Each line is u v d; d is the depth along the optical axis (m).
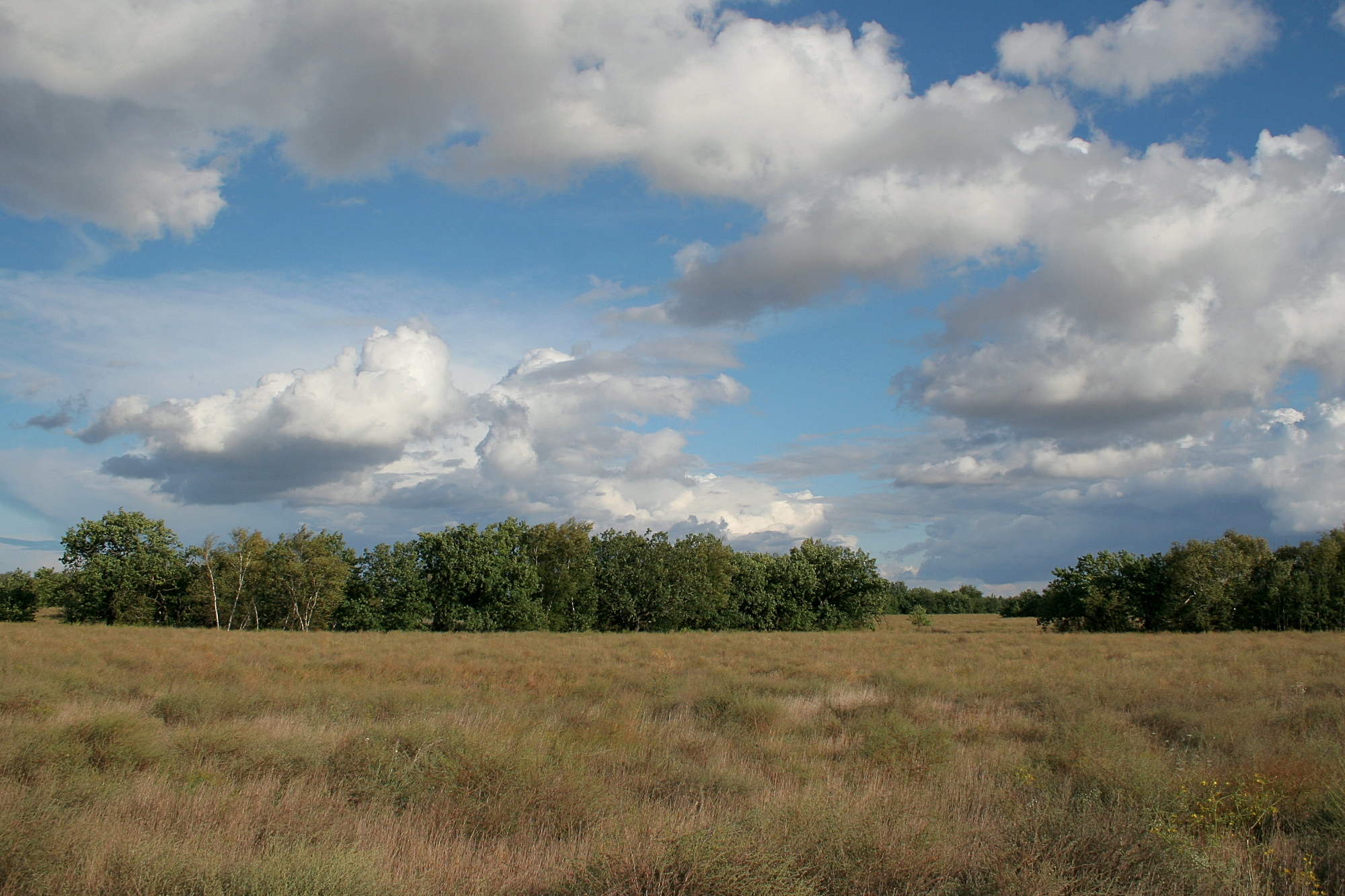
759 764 9.94
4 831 5.56
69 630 40.62
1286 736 11.04
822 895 5.32
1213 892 5.47
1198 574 57.34
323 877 5.18
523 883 5.77
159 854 5.51
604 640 41.94
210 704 13.50
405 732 9.87
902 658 28.61
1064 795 7.34
